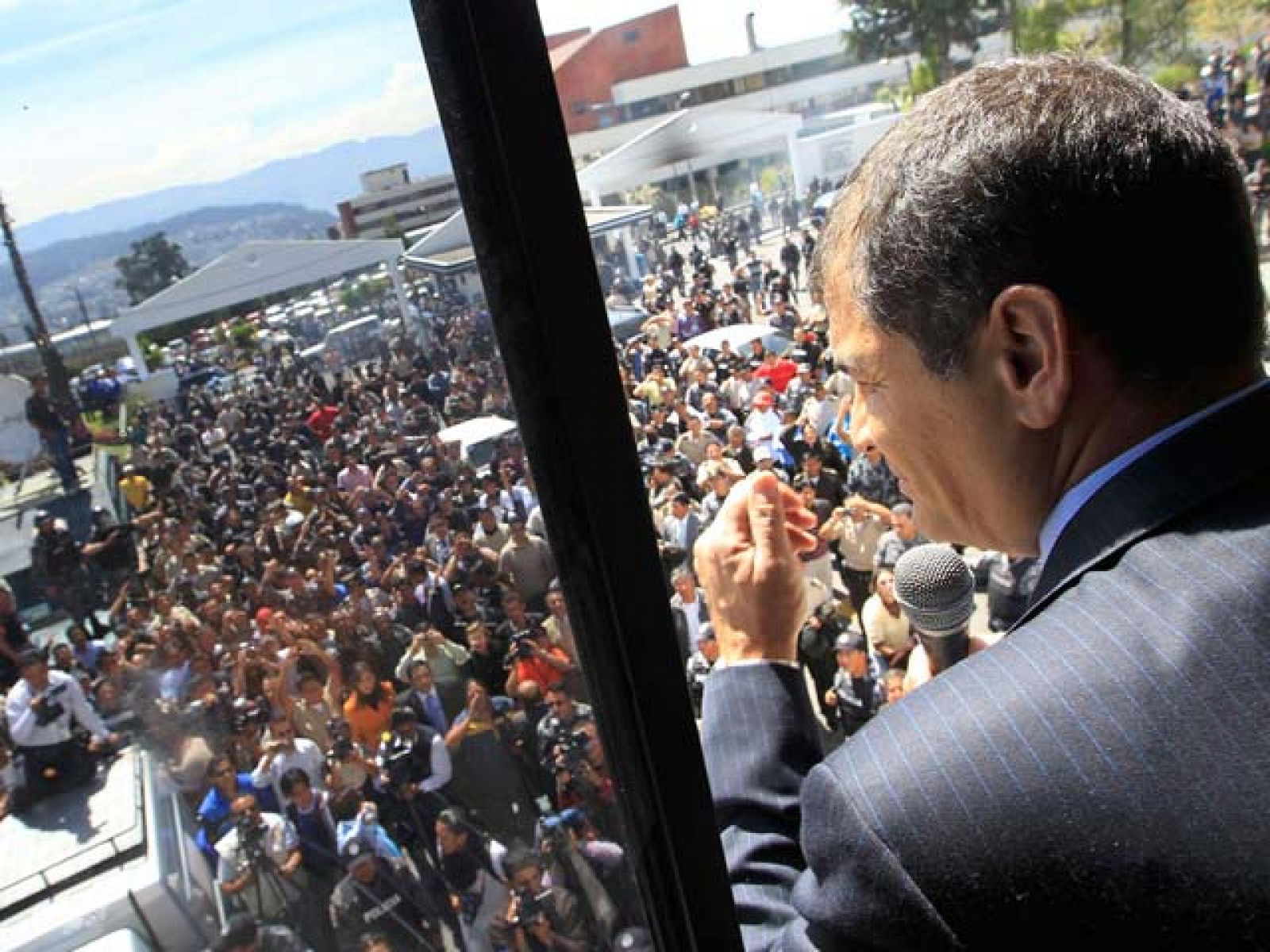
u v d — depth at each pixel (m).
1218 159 0.69
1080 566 0.71
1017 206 0.67
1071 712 0.61
